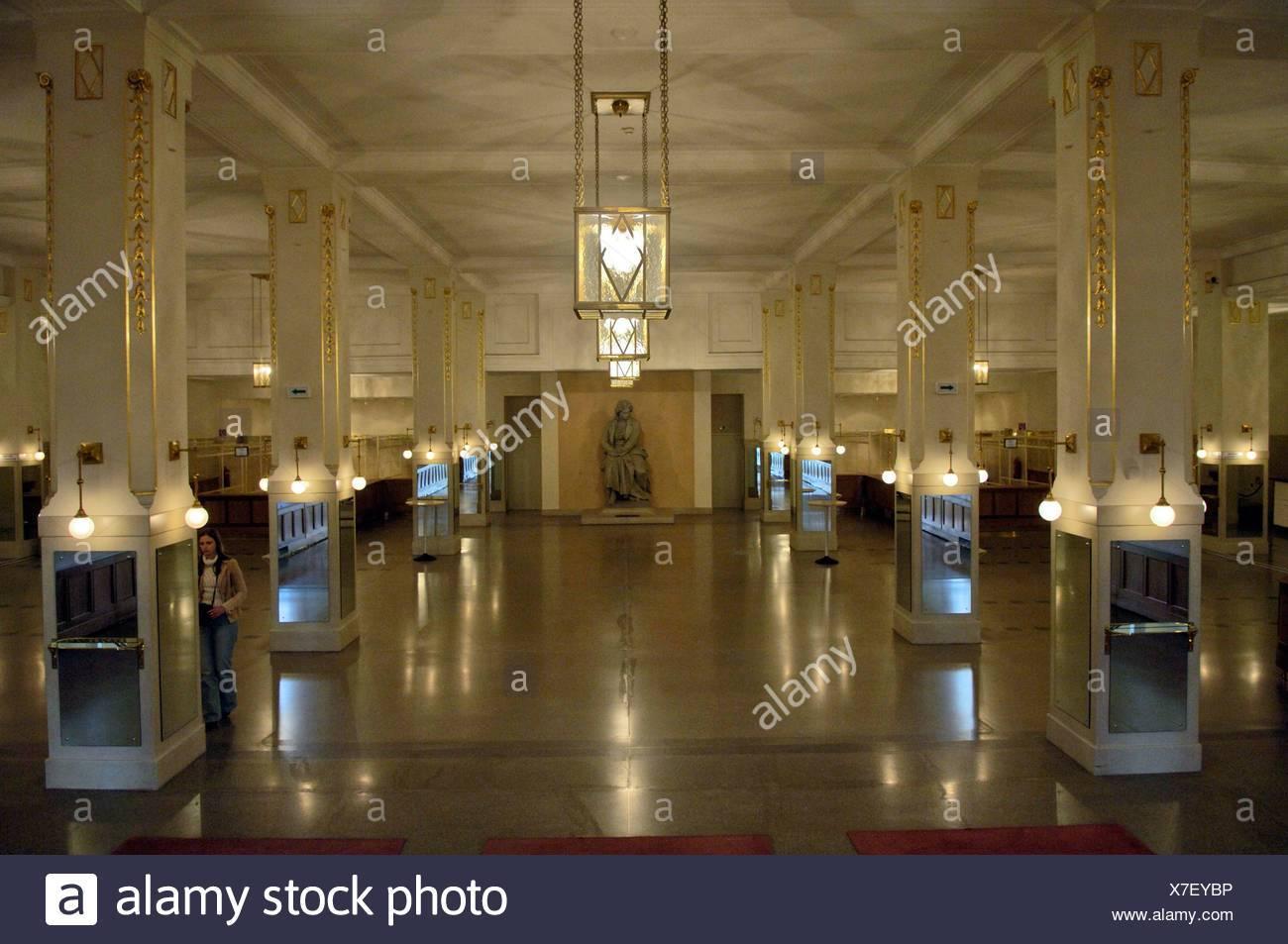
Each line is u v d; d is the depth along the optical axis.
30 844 4.82
